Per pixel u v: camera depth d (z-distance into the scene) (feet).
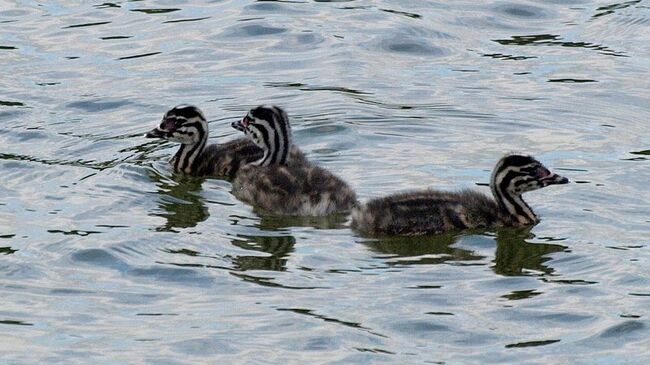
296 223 58.34
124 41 83.82
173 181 64.18
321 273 53.06
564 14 88.94
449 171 64.08
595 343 47.91
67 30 85.46
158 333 48.80
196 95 76.02
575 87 76.95
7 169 65.00
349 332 48.49
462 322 49.24
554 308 50.21
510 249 55.31
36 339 48.60
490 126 70.95
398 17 87.61
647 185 62.08
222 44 83.41
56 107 74.02
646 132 70.28
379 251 55.16
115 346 47.98
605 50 82.79
